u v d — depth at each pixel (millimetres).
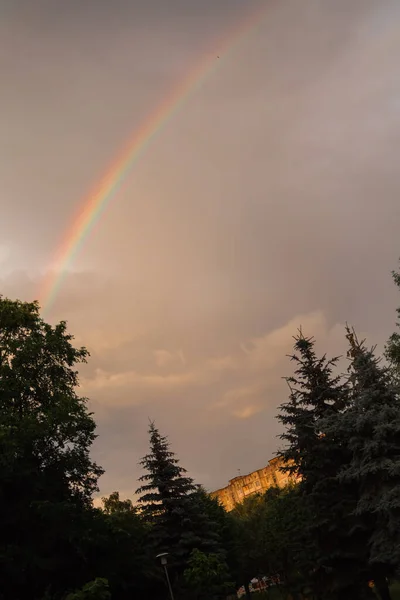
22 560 24391
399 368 31484
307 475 30719
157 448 41938
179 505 39594
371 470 25047
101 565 29531
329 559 28234
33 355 31781
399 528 23359
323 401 33156
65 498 30031
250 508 85312
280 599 57438
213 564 34031
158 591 35156
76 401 31406
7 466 25203
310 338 34531
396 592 36906
